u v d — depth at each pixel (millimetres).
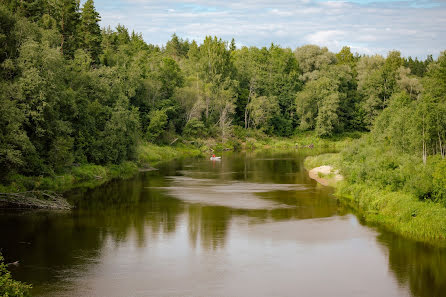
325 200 37094
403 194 31016
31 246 24031
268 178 50812
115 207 34000
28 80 37406
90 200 36750
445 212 27062
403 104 54469
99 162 54281
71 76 52406
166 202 36219
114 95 58625
